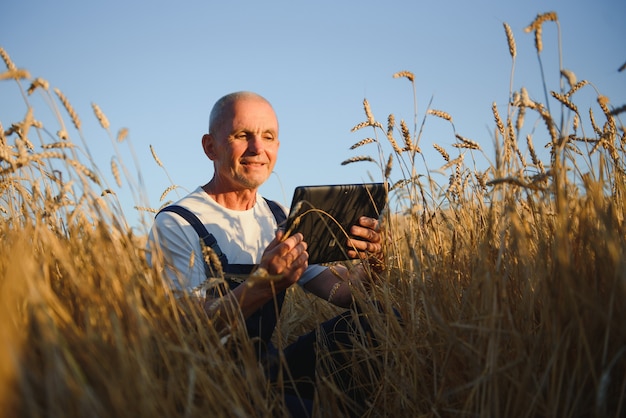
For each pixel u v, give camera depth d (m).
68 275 2.01
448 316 2.30
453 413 2.06
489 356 1.92
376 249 2.82
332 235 2.62
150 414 1.63
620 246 1.93
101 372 1.62
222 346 2.08
